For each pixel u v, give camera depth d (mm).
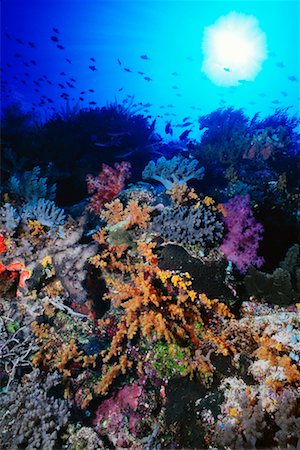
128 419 3111
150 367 3443
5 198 5387
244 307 4004
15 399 3012
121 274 4164
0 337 3572
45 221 4434
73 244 3820
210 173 10219
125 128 10641
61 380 3355
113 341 3488
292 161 11281
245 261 4098
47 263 3900
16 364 3324
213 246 4195
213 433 2646
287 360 2807
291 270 4273
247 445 2309
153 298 3441
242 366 3072
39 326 3795
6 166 8047
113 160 9969
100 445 2846
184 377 3324
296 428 2238
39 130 10180
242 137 11828
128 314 3533
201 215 4160
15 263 3869
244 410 2535
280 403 2453
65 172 8570
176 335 3527
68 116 10984
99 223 5211
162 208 4934
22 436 2680
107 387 3270
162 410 3164
